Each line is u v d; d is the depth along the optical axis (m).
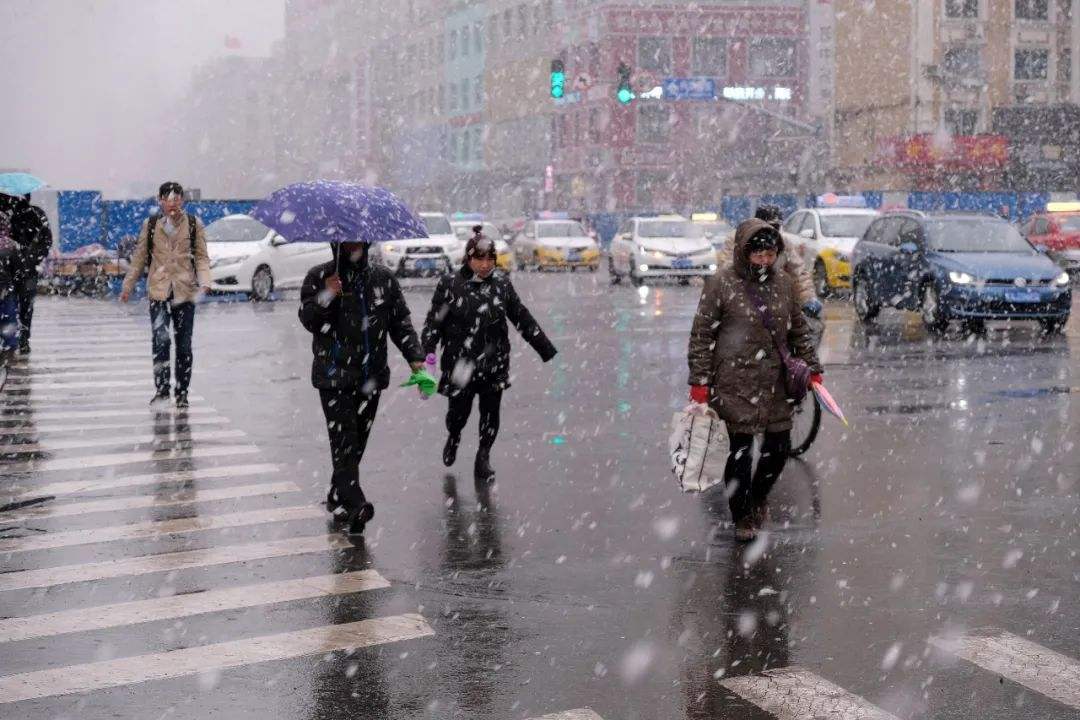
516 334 19.58
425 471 9.28
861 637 5.58
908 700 4.85
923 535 7.37
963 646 5.45
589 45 70.06
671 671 5.17
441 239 33.25
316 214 7.18
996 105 57.34
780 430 7.17
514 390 13.47
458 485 8.80
